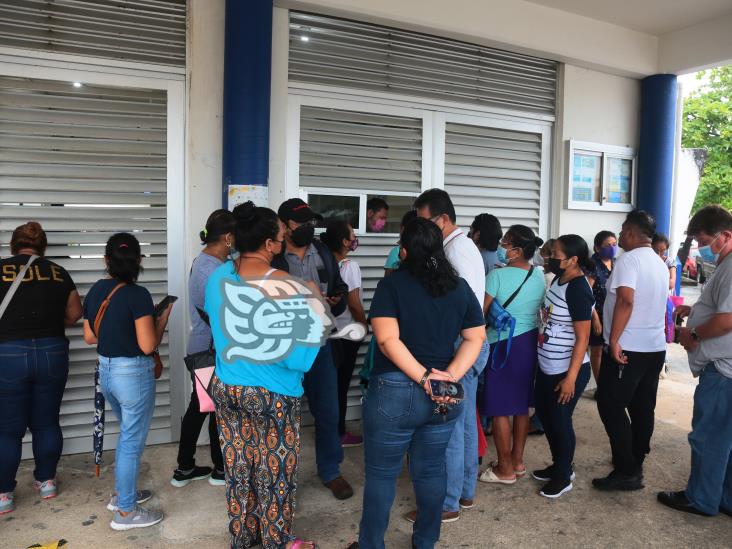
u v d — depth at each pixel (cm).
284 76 390
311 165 409
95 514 285
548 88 498
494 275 309
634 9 468
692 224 292
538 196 505
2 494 283
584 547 266
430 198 274
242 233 229
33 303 282
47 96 340
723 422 284
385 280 224
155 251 364
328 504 301
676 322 336
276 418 229
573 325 300
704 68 505
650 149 530
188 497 305
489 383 316
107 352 262
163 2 355
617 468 324
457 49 453
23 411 283
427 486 234
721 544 270
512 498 312
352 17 404
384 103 429
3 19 326
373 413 221
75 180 347
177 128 365
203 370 239
